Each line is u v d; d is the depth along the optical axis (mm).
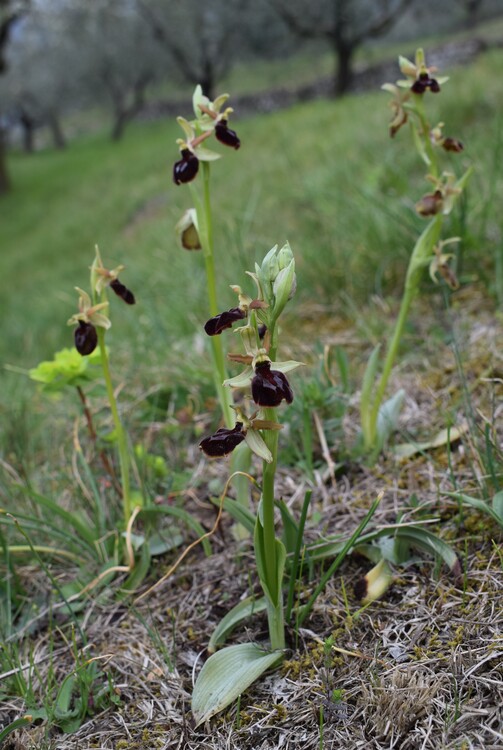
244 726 280
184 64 3840
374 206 662
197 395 487
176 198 1688
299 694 285
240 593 340
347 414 443
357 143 1181
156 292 712
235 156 1718
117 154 3465
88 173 3082
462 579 312
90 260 1616
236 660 294
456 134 975
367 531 343
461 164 724
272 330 260
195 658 315
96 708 303
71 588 363
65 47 4641
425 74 348
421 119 353
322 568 329
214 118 337
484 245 559
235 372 489
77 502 420
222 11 3402
